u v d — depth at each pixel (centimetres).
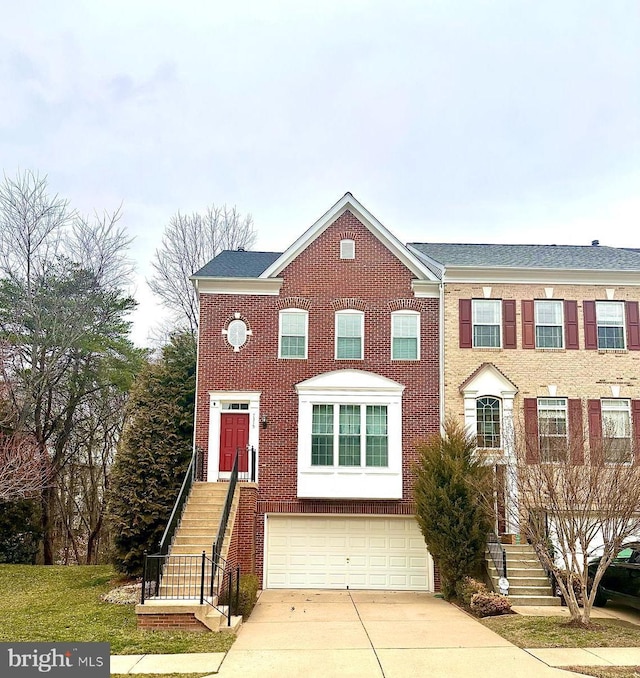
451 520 1875
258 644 1296
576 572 1564
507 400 2225
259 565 2144
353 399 2211
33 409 3073
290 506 2170
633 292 2334
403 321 2306
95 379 3306
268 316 2297
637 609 1576
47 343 3119
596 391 2261
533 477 1563
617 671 1105
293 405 2241
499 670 1113
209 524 1836
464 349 2273
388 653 1224
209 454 2200
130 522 2105
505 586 1753
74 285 3247
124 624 1461
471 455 1962
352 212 2366
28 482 2406
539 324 2308
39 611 1667
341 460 2173
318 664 1151
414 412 2236
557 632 1376
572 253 2592
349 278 2323
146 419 2205
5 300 3106
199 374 2256
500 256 2520
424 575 2155
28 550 2914
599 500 1452
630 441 1936
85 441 3594
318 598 1930
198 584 1598
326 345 2280
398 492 2148
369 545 2180
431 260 2430
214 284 2306
